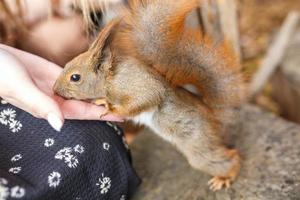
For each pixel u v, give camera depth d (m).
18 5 0.50
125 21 0.44
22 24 0.52
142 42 0.44
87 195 0.41
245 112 0.58
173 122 0.46
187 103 0.46
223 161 0.46
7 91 0.39
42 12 0.51
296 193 0.45
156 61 0.45
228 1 0.60
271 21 0.91
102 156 0.42
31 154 0.40
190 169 0.52
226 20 0.60
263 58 0.80
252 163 0.50
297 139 0.52
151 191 0.50
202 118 0.46
